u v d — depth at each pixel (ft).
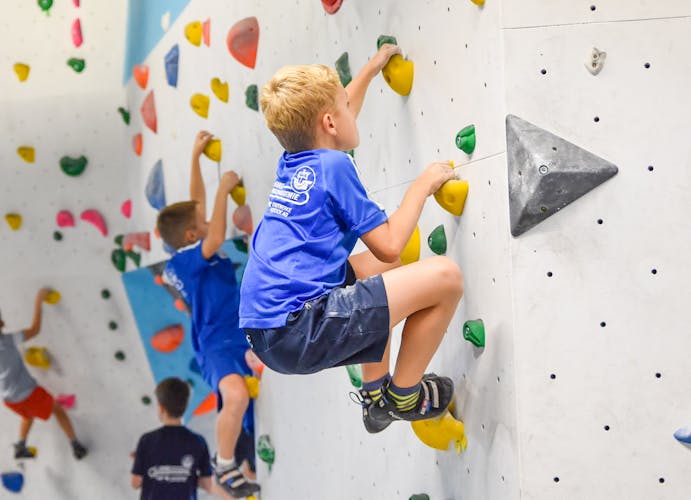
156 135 16.39
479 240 6.45
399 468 8.45
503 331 6.06
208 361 12.66
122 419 17.48
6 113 17.79
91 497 17.35
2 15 17.87
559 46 5.90
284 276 6.08
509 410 6.00
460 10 6.53
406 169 7.89
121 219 17.84
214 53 13.43
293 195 6.23
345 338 5.93
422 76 7.36
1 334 16.98
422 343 6.22
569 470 5.88
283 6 10.94
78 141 17.84
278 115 6.33
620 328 5.91
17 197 17.70
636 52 5.93
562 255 5.90
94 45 18.01
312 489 11.15
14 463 17.31
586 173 5.80
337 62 9.19
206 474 15.12
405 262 7.70
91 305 17.62
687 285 5.94
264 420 13.05
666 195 5.93
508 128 5.88
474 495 6.73
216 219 12.29
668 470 5.92
